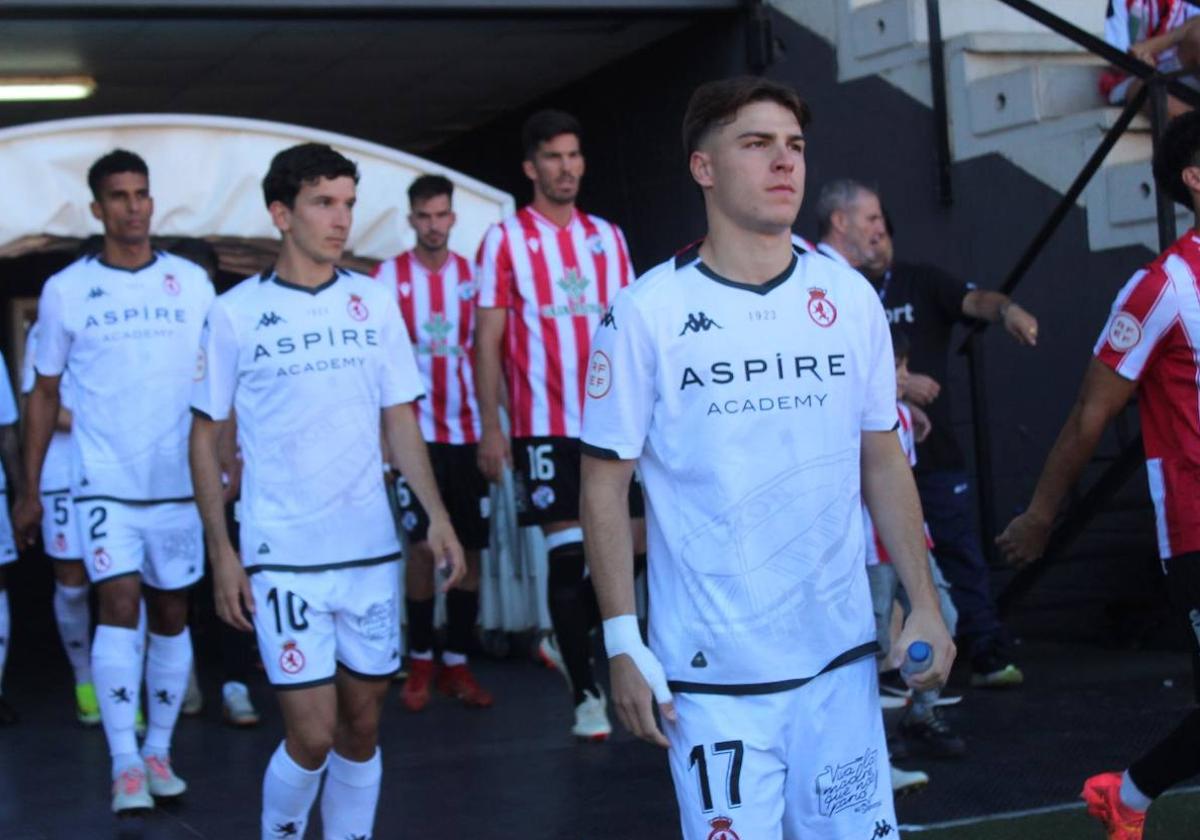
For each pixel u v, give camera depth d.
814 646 2.71
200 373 4.02
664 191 9.12
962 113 7.60
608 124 9.64
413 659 6.76
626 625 2.72
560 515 5.88
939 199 7.71
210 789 5.33
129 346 5.25
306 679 3.87
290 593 3.89
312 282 4.04
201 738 6.30
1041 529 3.93
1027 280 7.38
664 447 2.73
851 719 2.73
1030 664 6.92
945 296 6.12
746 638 2.68
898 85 7.88
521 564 7.91
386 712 6.71
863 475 2.89
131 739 5.02
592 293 6.00
